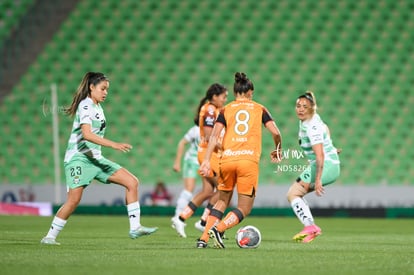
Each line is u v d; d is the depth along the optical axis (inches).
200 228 1632.6
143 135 3484.3
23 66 3688.5
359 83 3627.0
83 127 1216.8
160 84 3627.0
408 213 2915.8
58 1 3853.3
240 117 1191.6
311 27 3774.6
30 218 2426.2
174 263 962.1
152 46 3735.2
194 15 3814.0
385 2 3831.2
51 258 1016.9
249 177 1179.9
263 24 3784.5
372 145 3467.0
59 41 3757.4
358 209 2940.5
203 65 3678.6
